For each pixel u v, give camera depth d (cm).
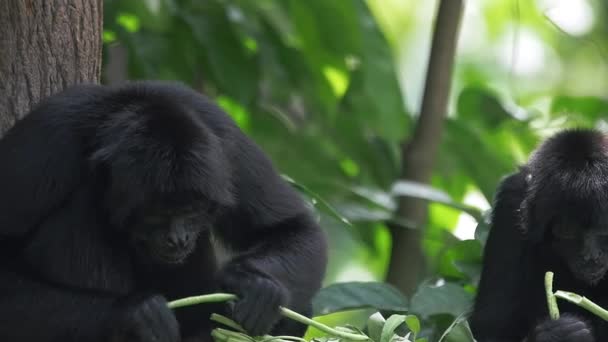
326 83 1772
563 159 1184
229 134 1080
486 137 1842
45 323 998
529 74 2447
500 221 1273
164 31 1683
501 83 2459
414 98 2662
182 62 1673
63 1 1159
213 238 1138
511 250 1262
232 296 1001
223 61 1658
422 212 1711
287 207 1110
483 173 1806
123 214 996
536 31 2416
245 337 994
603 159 1175
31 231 1034
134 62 1664
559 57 2436
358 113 1784
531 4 2362
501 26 2430
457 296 1296
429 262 1706
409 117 1800
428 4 2555
